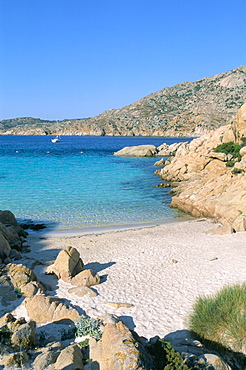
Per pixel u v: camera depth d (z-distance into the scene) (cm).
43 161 7344
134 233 2331
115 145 15400
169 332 1043
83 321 1038
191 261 1706
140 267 1653
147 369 704
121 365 706
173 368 761
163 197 3634
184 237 2181
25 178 4700
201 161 4891
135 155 9125
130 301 1279
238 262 1641
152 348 852
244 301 1043
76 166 6375
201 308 1078
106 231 2420
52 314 1126
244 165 3578
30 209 3000
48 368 775
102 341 825
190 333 1014
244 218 2322
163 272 1571
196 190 3394
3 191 3738
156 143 17888
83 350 872
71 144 16225
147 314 1169
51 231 2422
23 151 10581
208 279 1452
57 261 1556
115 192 3834
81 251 1947
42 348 886
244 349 915
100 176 5072
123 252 1906
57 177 4859
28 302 1176
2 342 894
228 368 794
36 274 1552
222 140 5428
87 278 1449
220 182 3284
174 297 1296
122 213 2950
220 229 2256
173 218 2830
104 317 1059
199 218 2838
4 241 1739
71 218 2756
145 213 2970
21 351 851
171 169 4997
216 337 963
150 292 1355
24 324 978
